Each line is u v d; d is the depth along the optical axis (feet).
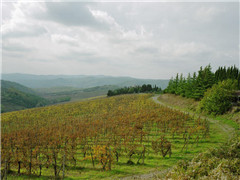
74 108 303.27
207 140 92.99
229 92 144.46
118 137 112.78
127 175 60.44
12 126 212.02
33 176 68.08
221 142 85.97
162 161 71.15
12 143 110.63
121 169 66.59
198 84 210.18
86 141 110.11
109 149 69.82
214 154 54.08
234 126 108.99
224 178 33.96
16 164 70.74
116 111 231.30
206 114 156.15
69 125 167.53
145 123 139.33
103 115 209.97
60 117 248.11
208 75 205.05
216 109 144.25
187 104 215.92
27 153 81.82
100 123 152.25
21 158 72.38
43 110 310.65
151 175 57.52
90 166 74.18
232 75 227.20
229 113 130.82
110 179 58.75
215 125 121.19
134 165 69.82
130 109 229.66
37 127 182.50
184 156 73.56
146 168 65.16
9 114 293.23
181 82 285.23
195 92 210.59
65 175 66.28
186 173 42.11
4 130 190.70
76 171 69.41
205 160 47.73
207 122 119.14
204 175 38.88
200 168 42.86
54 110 301.63
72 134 114.52
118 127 130.00
